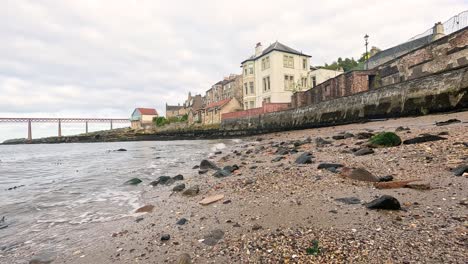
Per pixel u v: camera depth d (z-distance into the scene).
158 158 16.95
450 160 5.30
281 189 5.39
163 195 6.65
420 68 21.33
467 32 18.08
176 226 4.23
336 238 3.04
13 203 6.90
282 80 40.66
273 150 12.50
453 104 13.84
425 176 4.74
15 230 4.86
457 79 13.64
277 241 3.19
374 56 41.19
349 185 4.98
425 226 3.00
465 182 4.09
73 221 5.21
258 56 43.59
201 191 6.41
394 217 3.36
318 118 25.55
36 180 11.04
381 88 18.72
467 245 2.50
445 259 2.35
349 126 19.73
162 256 3.26
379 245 2.74
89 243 4.00
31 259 3.66
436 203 3.58
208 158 13.99
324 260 2.62
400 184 4.46
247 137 35.00
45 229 4.85
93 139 81.62
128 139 69.94
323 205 4.16
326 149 9.62
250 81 45.72
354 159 7.02
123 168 12.93
